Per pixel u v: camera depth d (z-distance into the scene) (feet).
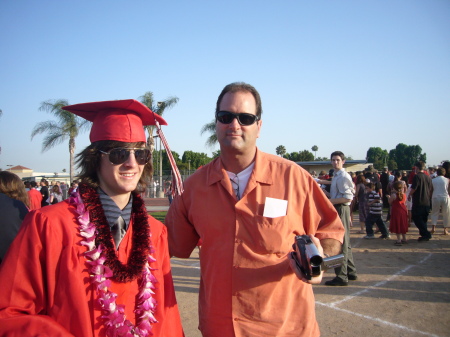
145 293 5.21
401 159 246.88
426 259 22.33
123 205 5.63
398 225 26.84
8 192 9.45
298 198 6.91
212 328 6.46
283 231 6.45
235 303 6.27
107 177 5.37
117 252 5.28
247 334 6.14
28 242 4.60
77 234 4.91
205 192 6.94
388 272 19.63
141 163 5.54
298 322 6.49
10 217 7.48
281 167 7.00
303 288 6.66
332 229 7.08
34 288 4.57
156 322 5.44
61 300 4.55
